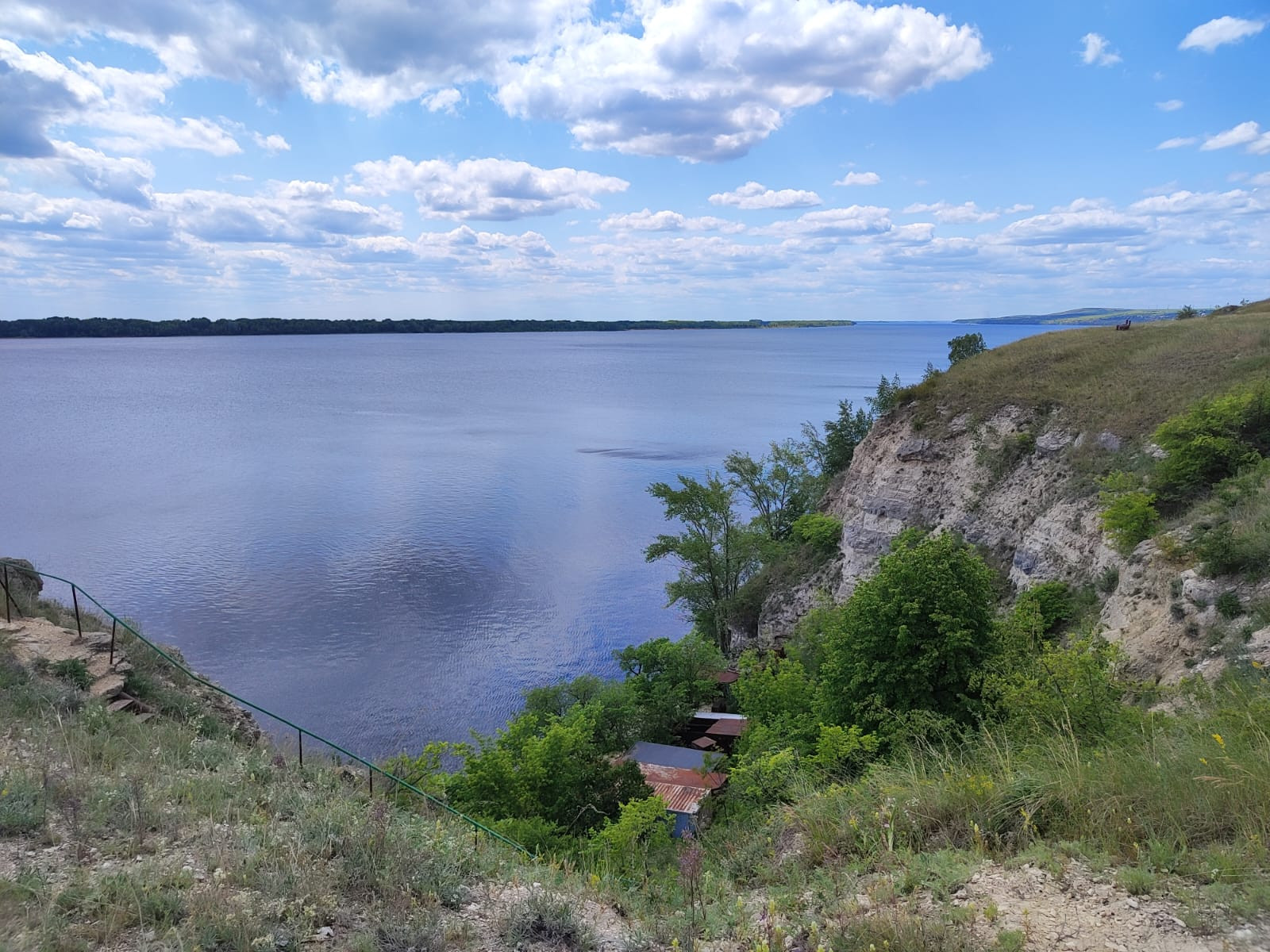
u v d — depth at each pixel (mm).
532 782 19750
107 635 15242
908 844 6711
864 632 18078
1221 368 31375
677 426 130375
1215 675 14391
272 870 6578
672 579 60344
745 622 47188
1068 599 26156
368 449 108688
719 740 33594
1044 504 31812
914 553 18250
